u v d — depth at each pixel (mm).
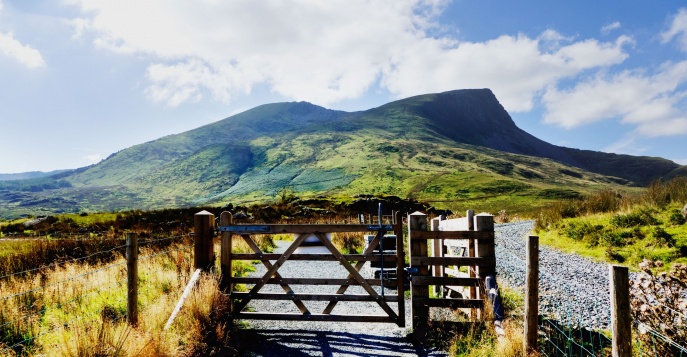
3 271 11453
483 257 7742
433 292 10836
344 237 19094
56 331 6199
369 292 8008
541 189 144500
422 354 6730
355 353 6793
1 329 6113
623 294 3904
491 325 7020
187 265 9719
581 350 6270
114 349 5363
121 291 8492
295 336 7594
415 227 7984
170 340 5953
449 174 182250
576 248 16281
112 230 32719
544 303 8875
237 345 7020
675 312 5617
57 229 35656
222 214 8453
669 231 14914
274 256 8289
